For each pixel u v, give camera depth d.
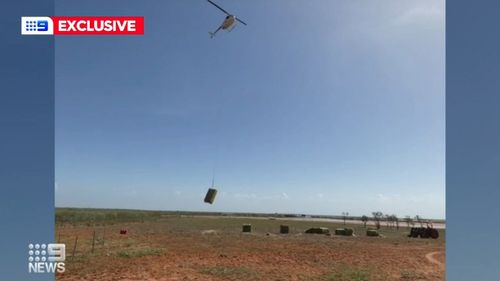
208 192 19.33
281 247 30.34
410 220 74.31
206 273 18.50
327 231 48.28
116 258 22.27
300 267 20.88
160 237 36.28
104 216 67.00
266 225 68.56
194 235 39.56
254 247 29.91
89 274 17.67
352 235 46.56
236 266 20.64
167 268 19.55
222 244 31.44
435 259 25.11
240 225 64.94
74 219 58.53
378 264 22.42
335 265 21.72
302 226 67.25
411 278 18.16
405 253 28.19
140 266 19.88
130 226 51.88
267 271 19.38
